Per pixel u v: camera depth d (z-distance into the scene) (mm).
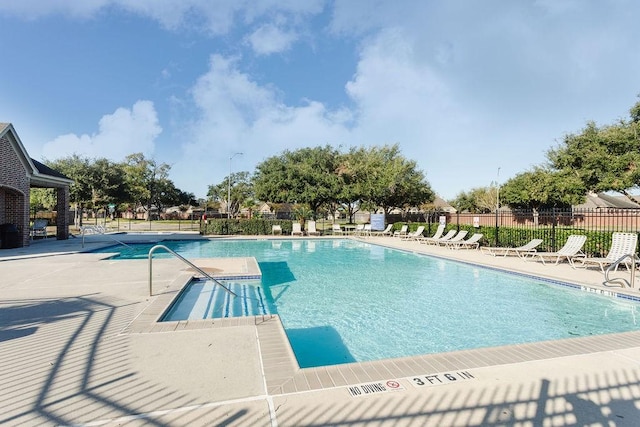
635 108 22125
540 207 40750
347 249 18422
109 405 2596
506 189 43938
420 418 2484
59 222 18891
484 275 10820
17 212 15156
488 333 5859
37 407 2562
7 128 13789
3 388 2848
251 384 2943
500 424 2436
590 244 11578
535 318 6609
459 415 2535
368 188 30562
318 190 28312
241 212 64688
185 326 4465
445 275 10930
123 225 38562
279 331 4293
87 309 5266
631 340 4211
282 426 2357
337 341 5551
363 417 2484
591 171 21844
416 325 6285
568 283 8383
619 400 2783
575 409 2643
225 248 18562
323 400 2709
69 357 3480
